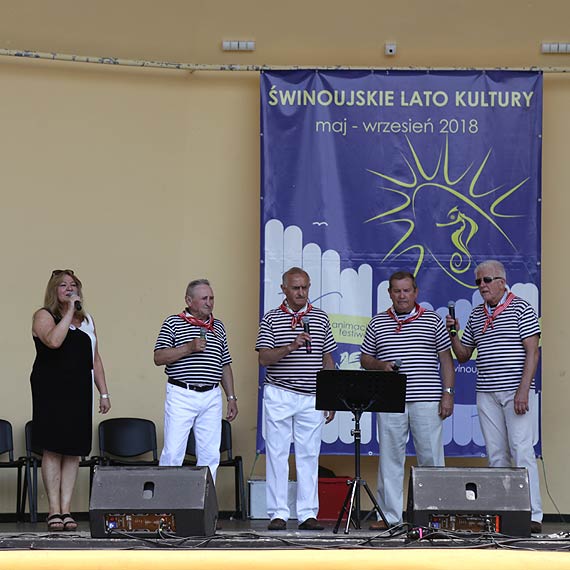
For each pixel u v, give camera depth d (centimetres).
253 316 1350
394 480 1138
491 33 1366
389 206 1304
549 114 1357
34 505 1242
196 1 1362
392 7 1370
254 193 1359
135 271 1345
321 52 1368
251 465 1336
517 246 1298
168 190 1357
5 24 1331
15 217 1323
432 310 1280
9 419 1306
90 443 1077
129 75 1355
